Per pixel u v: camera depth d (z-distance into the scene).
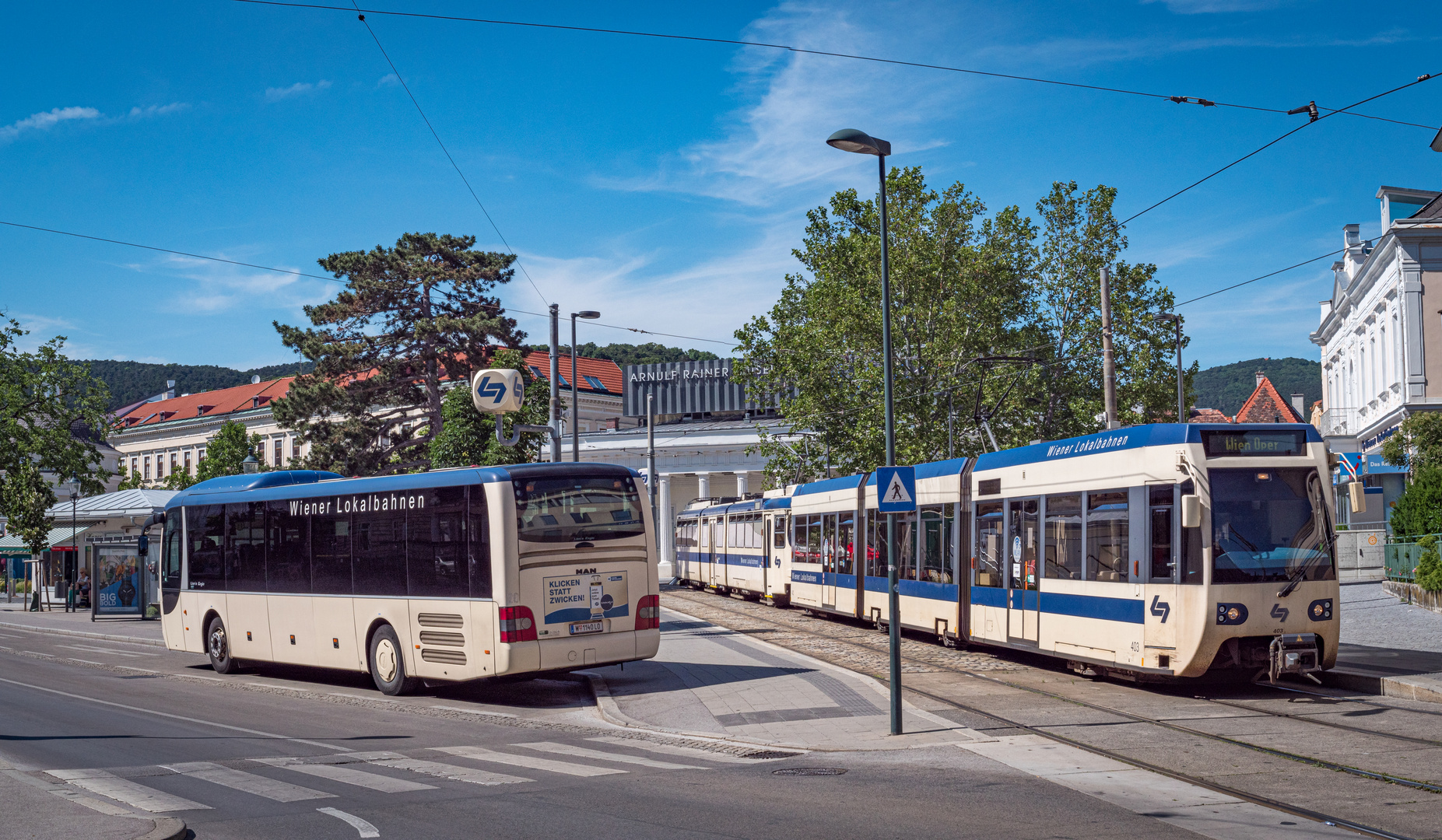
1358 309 51.97
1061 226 50.69
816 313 47.94
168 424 104.81
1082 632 16.73
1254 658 14.64
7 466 53.53
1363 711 13.13
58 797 9.62
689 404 82.81
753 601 40.25
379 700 18.28
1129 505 15.73
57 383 55.22
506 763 11.72
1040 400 49.50
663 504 73.38
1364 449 50.69
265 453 96.75
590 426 91.19
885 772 10.65
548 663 16.88
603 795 9.83
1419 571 27.64
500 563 16.75
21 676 23.16
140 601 44.00
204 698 18.81
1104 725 12.89
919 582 23.19
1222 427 15.05
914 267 45.38
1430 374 42.75
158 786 10.54
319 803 9.70
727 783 10.30
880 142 14.61
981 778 10.20
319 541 20.42
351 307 54.19
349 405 53.12
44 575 57.59
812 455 49.44
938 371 45.28
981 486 20.44
